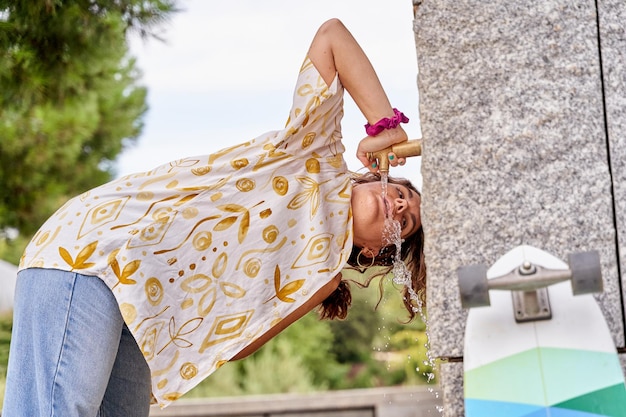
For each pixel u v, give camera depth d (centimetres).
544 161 200
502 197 200
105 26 445
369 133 246
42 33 429
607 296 195
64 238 230
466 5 206
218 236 236
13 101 475
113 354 230
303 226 243
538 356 179
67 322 224
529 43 203
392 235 257
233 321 237
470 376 182
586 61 202
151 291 228
